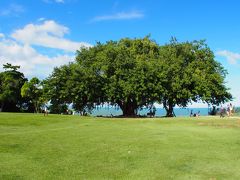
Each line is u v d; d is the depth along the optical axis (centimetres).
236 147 2331
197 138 2761
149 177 1550
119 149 2211
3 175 1518
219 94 7881
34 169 1645
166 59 7856
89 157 1952
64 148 2227
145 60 7919
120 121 4662
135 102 7881
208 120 4700
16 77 9181
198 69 7894
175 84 7438
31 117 4734
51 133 3020
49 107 7894
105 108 7950
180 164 1816
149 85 7200
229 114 6444
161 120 4822
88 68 7544
